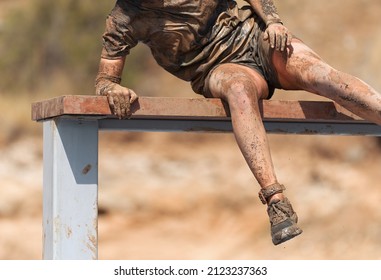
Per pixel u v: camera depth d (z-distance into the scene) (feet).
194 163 107.76
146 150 111.14
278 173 104.22
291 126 41.83
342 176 103.91
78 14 125.39
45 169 40.27
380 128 42.78
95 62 124.16
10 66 122.31
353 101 36.91
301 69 38.19
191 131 40.63
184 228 96.48
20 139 109.09
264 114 38.47
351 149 107.96
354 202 99.04
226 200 100.48
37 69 123.03
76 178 38.63
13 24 125.08
